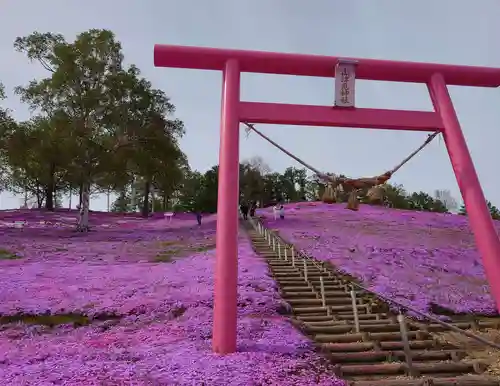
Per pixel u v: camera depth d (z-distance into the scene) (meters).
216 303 8.84
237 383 7.15
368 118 9.73
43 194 54.47
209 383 7.16
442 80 10.17
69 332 11.54
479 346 10.45
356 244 24.16
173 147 35.66
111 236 31.06
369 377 8.54
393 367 8.76
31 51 33.22
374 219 36.16
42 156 32.06
